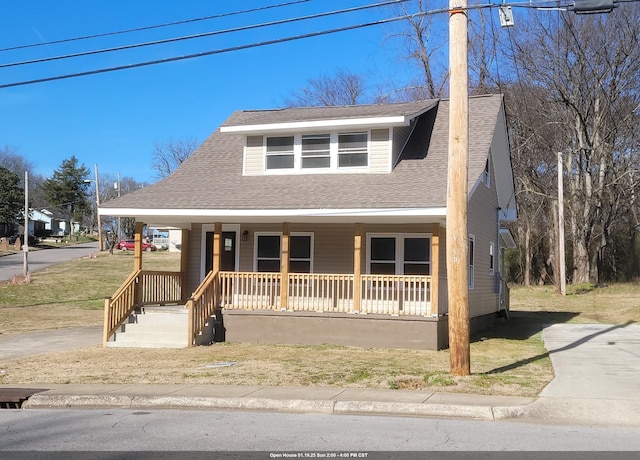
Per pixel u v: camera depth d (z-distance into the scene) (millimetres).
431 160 18453
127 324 17188
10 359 14891
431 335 15695
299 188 17859
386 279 16328
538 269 45562
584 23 36719
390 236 18344
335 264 18656
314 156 19125
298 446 7277
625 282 43062
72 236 96375
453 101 11086
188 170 20469
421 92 42438
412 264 18125
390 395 10148
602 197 40156
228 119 21016
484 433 7996
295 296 18484
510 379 11336
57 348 16734
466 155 11117
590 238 40844
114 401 10250
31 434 8023
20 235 77062
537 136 39938
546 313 28484
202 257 20156
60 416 9258
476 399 9758
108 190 108625
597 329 21047
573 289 38562
